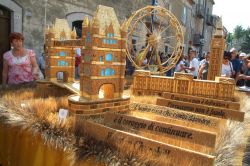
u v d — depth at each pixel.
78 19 8.02
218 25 3.38
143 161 1.21
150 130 1.58
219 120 1.78
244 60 6.20
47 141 1.56
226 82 2.68
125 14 10.17
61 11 7.42
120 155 1.26
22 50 3.14
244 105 2.52
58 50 2.80
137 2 10.97
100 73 1.89
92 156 1.33
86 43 1.89
